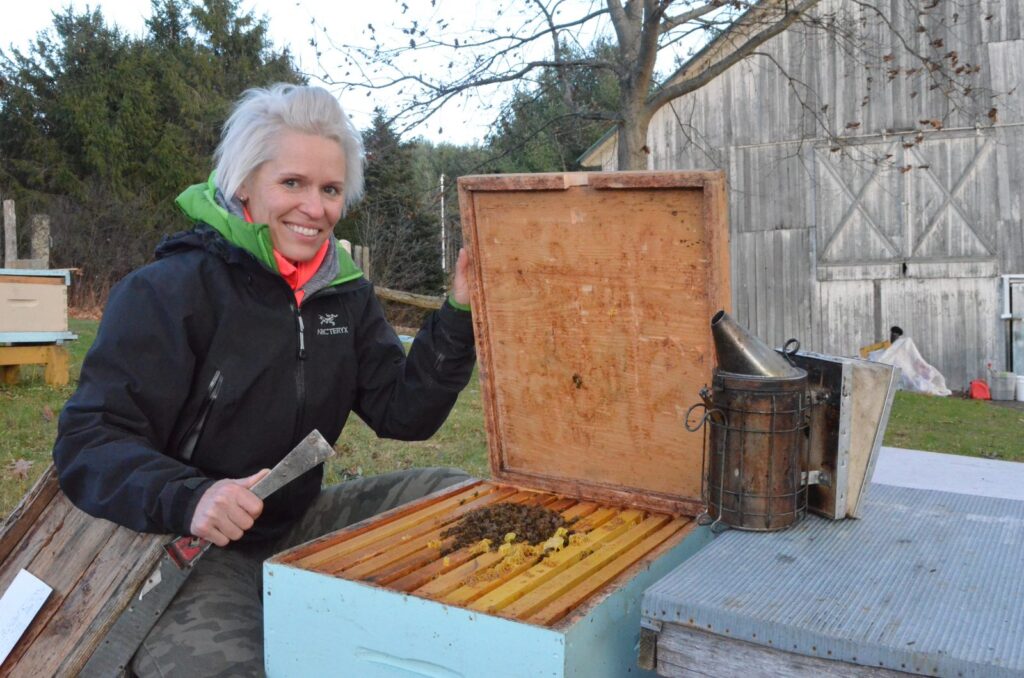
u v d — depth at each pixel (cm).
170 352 191
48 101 2477
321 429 226
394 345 239
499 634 138
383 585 156
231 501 165
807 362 188
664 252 195
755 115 1309
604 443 220
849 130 1279
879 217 1290
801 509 183
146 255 2145
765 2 758
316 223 207
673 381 204
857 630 125
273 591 167
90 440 178
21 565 198
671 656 141
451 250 1261
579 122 810
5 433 551
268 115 202
